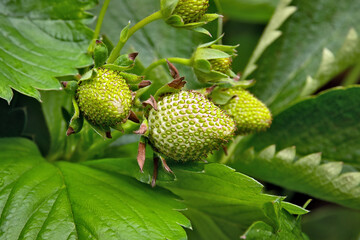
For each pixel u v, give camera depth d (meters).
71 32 0.33
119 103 0.28
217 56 0.30
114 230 0.28
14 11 0.32
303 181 0.33
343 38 0.38
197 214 0.32
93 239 0.28
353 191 0.32
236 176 0.29
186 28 0.30
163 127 0.28
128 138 0.34
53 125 0.33
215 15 0.30
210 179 0.30
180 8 0.30
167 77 0.32
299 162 0.33
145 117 0.29
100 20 0.31
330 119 0.35
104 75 0.28
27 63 0.31
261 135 0.36
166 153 0.29
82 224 0.28
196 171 0.29
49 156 0.33
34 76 0.31
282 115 0.35
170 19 0.30
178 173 0.30
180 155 0.29
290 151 0.33
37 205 0.29
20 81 0.31
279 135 0.36
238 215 0.31
